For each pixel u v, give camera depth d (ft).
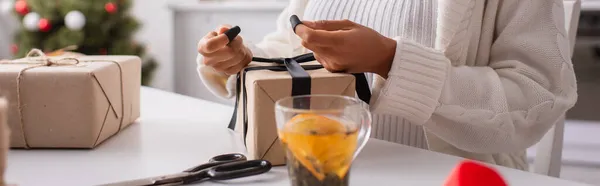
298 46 3.37
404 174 2.20
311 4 3.39
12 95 2.41
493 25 2.82
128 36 9.77
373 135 3.17
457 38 2.73
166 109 3.33
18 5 9.18
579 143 8.30
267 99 2.23
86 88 2.42
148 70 9.88
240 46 2.48
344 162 1.84
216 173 2.03
